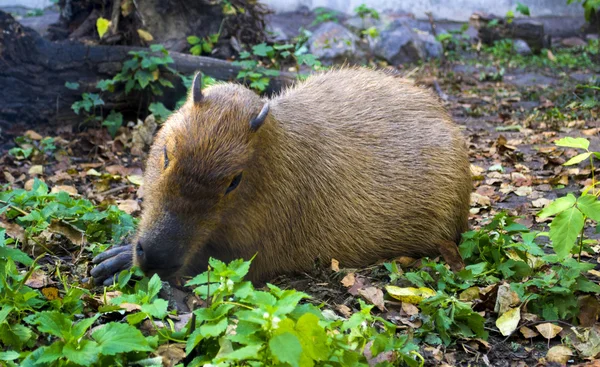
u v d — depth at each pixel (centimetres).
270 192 424
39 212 466
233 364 293
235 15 938
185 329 332
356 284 426
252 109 405
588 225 539
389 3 1484
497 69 1166
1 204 493
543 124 854
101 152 714
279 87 817
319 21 1293
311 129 456
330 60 1130
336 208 460
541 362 360
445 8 1507
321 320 309
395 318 392
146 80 743
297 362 266
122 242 457
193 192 379
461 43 1342
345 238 467
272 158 421
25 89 723
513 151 753
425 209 489
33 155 673
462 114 922
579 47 1373
